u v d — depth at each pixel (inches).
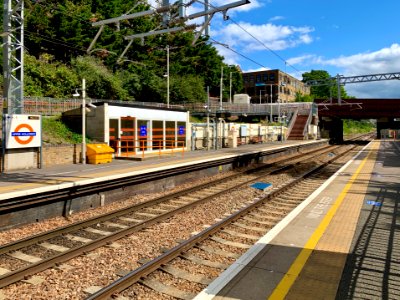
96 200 470.9
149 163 689.6
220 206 460.8
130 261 270.7
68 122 855.7
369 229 317.1
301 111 2332.7
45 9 1647.4
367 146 1766.7
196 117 1946.4
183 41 2425.0
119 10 2066.9
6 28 601.6
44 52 1696.6
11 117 574.2
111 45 1845.5
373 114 2438.5
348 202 426.3
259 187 582.9
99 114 794.8
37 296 215.0
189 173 683.4
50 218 408.2
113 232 340.2
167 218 399.9
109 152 725.3
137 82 1792.6
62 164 681.0
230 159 849.5
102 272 250.1
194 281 232.4
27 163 606.2
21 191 374.6
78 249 285.7
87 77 1460.4
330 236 296.0
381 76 2274.9
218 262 267.3
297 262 239.9
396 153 1258.0
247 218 394.0
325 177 718.5
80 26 1689.2
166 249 294.2
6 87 609.6
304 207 398.6
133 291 218.2
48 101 1142.3
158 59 2260.1
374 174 676.1
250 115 2373.3
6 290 222.7
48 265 258.5
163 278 237.6
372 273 225.5
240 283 210.7
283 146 1327.5
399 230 315.0
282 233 302.4
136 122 866.8
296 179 650.2
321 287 204.8
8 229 362.3
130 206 436.5
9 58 606.9
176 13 652.1
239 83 3410.4
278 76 3988.7
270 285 207.8
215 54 2800.2
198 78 2247.8
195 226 368.2
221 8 589.0
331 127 2682.1
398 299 193.0
